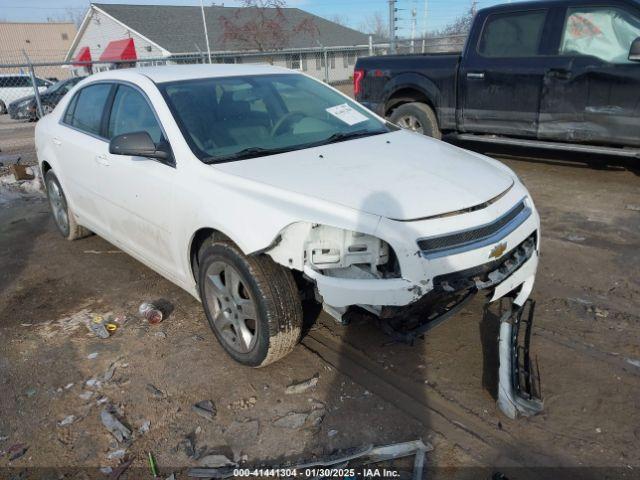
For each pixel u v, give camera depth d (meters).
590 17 6.13
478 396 2.97
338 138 3.86
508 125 6.99
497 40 6.92
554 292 4.00
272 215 2.86
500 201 3.09
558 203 5.95
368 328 3.68
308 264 2.84
